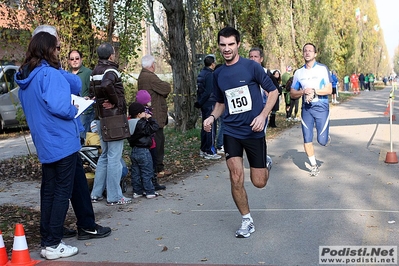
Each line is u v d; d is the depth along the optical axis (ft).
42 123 15.84
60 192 16.14
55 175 16.40
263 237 17.26
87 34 34.99
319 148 37.70
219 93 17.89
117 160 23.02
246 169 30.60
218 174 29.40
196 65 53.88
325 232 17.47
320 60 115.03
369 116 64.18
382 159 31.83
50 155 15.92
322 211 20.25
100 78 22.17
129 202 23.45
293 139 44.52
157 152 28.68
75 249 16.37
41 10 33.78
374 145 37.96
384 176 26.71
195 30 56.75
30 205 23.53
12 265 15.12
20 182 29.09
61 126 15.98
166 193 25.05
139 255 16.01
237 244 16.67
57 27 33.65
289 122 61.72
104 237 18.13
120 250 16.62
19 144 48.24
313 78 27.04
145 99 24.88
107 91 21.39
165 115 28.50
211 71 34.35
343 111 75.61
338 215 19.54
